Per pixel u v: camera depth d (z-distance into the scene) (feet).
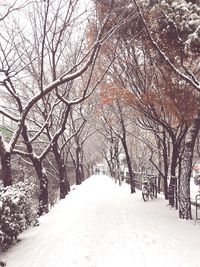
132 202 66.13
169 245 31.58
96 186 120.88
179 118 47.78
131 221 44.70
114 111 81.15
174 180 57.57
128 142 147.33
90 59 41.16
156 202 64.18
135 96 54.80
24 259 29.04
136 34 46.06
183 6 36.86
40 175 57.62
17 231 33.50
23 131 54.49
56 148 81.41
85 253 29.68
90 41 50.49
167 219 45.01
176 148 57.72
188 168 44.57
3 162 43.70
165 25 40.60
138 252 29.53
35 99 43.80
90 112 92.22
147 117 62.44
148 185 70.95
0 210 29.76
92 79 66.13
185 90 46.47
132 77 55.01
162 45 42.29
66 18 45.29
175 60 44.65
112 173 179.01
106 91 56.18
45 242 34.68
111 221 45.39
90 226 42.39
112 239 34.78
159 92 50.34
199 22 36.09
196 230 37.68
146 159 142.41
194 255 28.22
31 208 41.50
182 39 38.93
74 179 173.47
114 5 43.09
